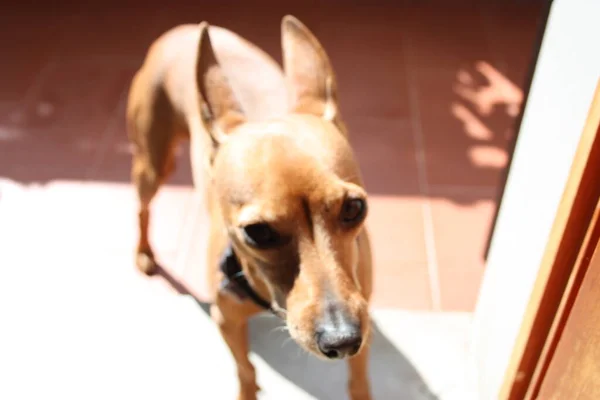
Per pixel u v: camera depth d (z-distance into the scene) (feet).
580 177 1.36
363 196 1.52
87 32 3.66
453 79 3.26
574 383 1.46
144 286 2.26
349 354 1.49
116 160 2.77
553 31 1.52
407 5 3.95
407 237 2.40
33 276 2.29
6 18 3.80
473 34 3.66
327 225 1.50
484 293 1.93
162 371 2.02
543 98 1.56
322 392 1.97
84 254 2.37
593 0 1.35
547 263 1.48
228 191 1.55
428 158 2.74
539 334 1.57
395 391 1.96
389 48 3.53
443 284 2.25
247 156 1.52
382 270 2.29
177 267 2.33
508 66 3.37
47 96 3.16
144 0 3.97
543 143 1.54
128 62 3.40
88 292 2.24
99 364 2.04
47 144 2.86
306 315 1.49
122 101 3.12
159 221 2.49
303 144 1.51
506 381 1.69
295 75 1.71
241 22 3.76
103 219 2.49
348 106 3.06
